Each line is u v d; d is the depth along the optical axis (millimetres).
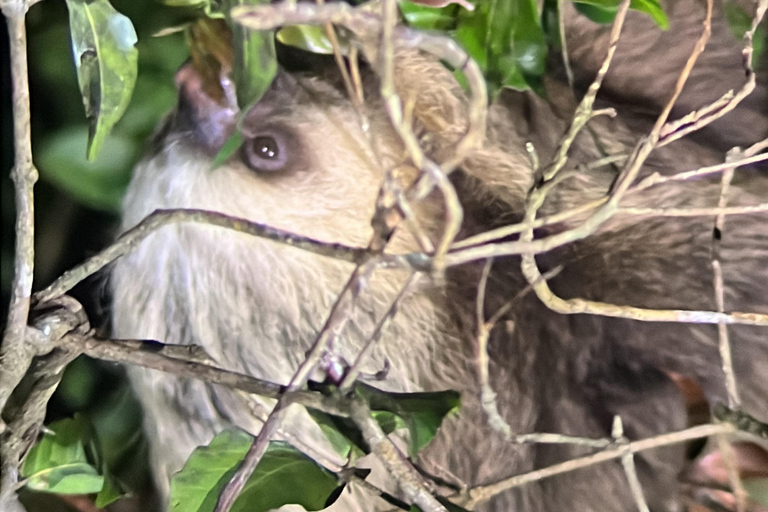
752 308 1008
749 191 1016
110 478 987
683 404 972
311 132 1072
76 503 1046
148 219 665
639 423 1012
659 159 1041
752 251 1013
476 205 1087
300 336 1134
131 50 671
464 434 1093
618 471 997
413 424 780
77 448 940
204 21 826
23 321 592
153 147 980
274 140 1080
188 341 1137
